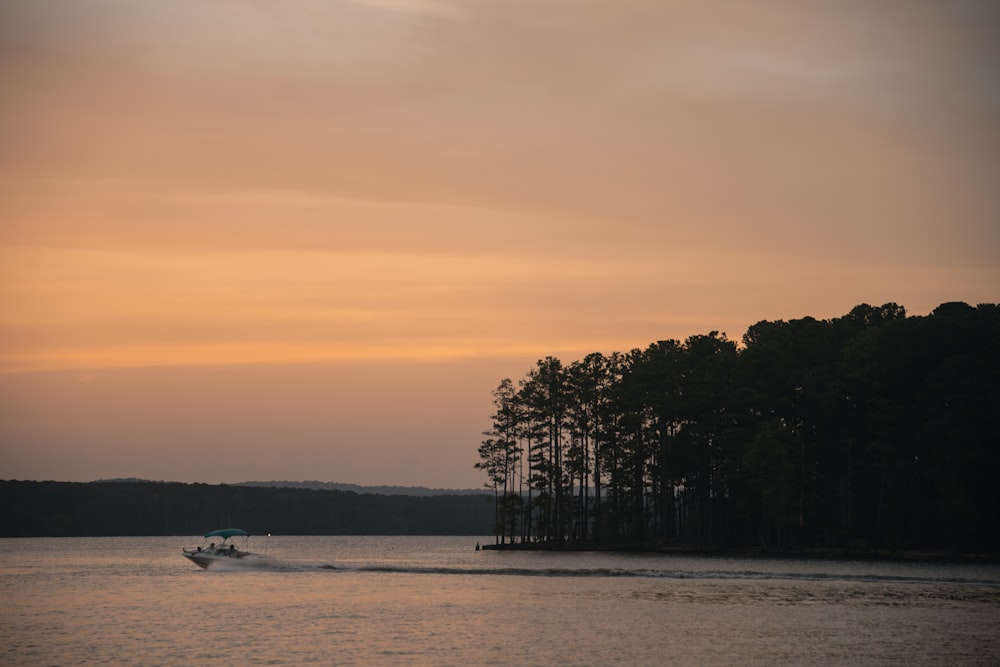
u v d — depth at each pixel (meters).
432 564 140.12
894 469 145.25
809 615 79.44
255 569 129.50
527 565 136.50
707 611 82.00
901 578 108.38
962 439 138.62
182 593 99.12
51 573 131.75
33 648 65.88
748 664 59.84
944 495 140.00
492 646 65.62
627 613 80.94
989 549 145.75
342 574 120.75
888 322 157.38
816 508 152.25
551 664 59.88
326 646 65.69
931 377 145.62
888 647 64.94
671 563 137.50
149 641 68.06
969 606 84.38
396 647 65.31
